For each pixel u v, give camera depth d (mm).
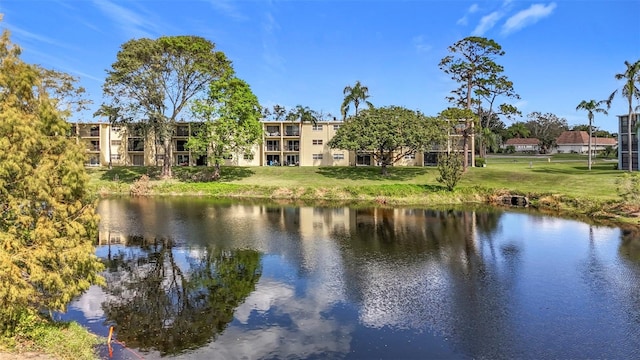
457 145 77438
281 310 15969
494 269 21156
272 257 23344
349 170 67625
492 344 13352
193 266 21672
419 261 22578
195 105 60969
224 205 44188
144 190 53938
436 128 62875
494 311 15883
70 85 54156
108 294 17547
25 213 11781
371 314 15586
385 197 47344
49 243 11617
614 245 26062
